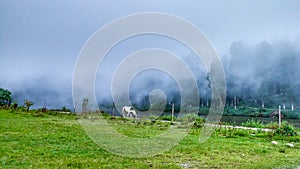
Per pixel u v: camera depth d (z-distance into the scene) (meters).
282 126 17.97
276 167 9.81
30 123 17.88
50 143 12.09
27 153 10.17
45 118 21.33
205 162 10.12
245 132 17.41
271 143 14.54
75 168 8.68
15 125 16.66
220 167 9.55
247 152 12.02
